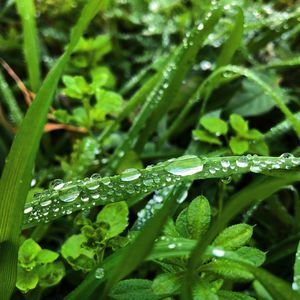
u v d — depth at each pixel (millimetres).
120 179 109
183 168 107
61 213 107
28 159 98
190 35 150
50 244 152
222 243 95
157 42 213
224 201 152
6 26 224
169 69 159
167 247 88
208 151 158
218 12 145
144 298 94
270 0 222
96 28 220
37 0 211
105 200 108
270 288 82
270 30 184
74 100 201
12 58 210
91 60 196
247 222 151
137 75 197
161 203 125
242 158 107
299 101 181
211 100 183
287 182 83
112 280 87
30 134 98
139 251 83
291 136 175
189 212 99
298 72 198
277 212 146
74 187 109
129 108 165
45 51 213
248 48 188
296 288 86
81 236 112
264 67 181
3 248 96
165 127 181
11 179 97
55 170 169
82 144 162
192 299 84
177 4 210
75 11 216
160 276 90
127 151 155
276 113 179
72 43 106
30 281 106
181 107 185
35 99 98
